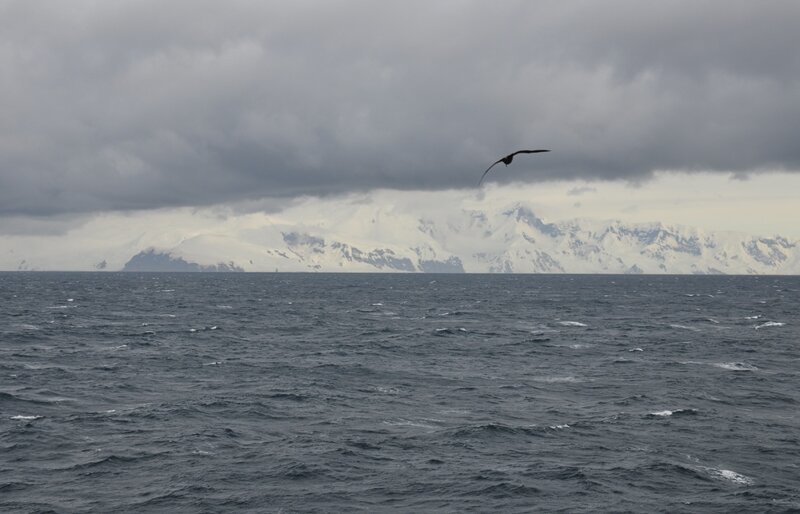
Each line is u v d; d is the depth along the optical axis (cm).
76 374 8681
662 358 10294
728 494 4519
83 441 5591
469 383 8212
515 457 5244
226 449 5384
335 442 5578
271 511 4228
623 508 4303
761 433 5938
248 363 9706
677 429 6050
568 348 11475
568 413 6650
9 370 8894
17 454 5231
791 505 4341
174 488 4566
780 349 11350
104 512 4194
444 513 4225
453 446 5509
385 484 4672
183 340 12462
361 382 8225
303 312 19738
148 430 5916
